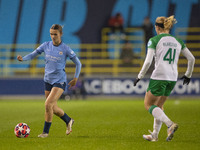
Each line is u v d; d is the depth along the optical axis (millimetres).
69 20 102875
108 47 96938
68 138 27391
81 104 65312
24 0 105688
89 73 91062
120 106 60375
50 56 27500
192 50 93062
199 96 75875
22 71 91625
